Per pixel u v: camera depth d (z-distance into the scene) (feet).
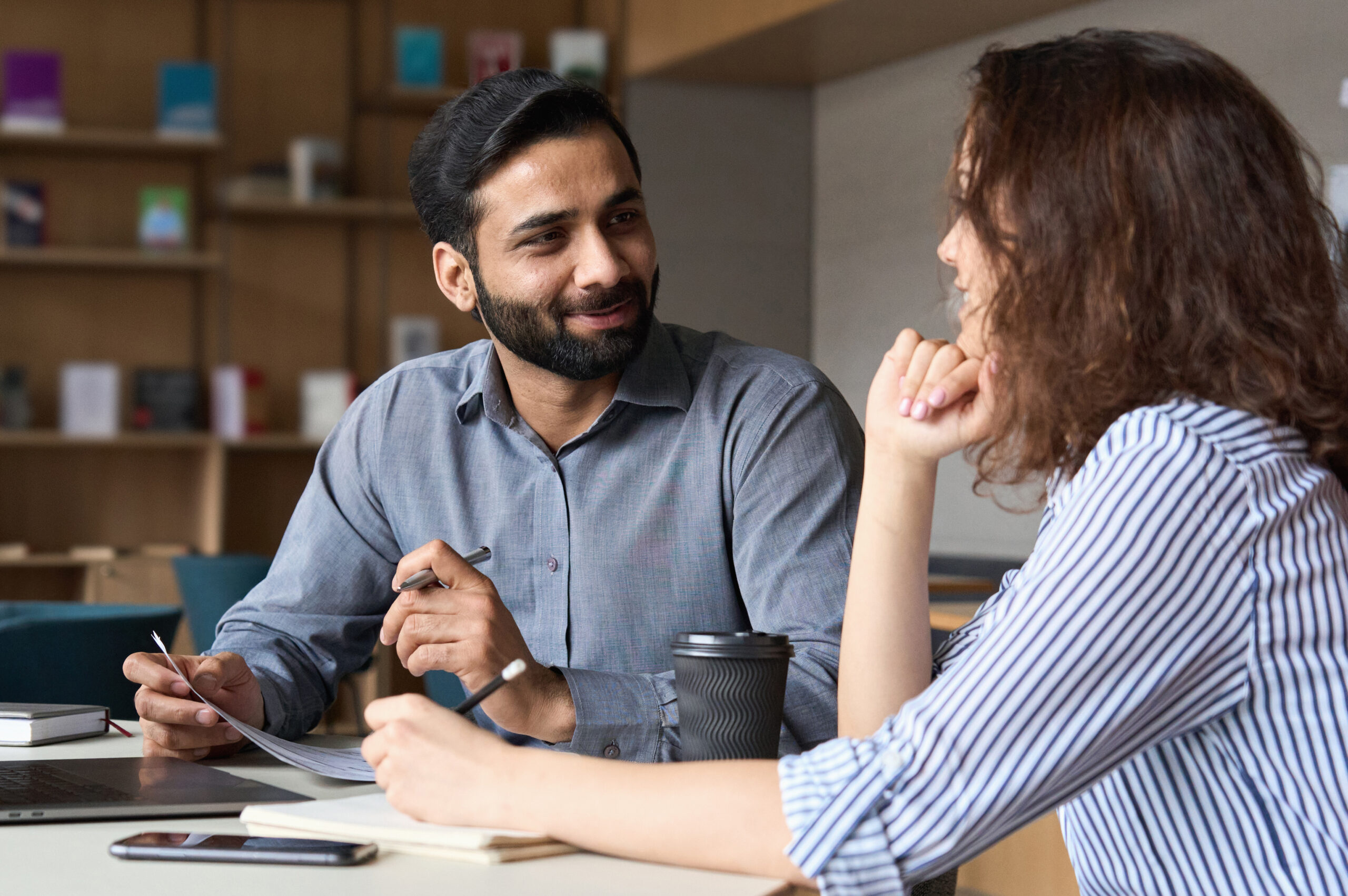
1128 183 2.89
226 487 16.70
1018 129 3.03
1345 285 3.03
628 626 4.95
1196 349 2.87
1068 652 2.63
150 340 17.15
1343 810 2.73
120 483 17.13
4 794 3.51
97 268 16.93
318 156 17.07
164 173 17.12
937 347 3.53
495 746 3.11
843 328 16.92
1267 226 2.90
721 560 4.95
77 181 16.87
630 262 4.70
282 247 17.54
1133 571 2.64
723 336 5.32
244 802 3.50
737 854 2.81
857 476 4.96
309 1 17.44
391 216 17.51
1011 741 2.64
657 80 17.01
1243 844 2.84
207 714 4.21
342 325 17.69
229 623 5.27
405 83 17.11
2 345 16.66
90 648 8.00
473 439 5.21
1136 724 2.66
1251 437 2.82
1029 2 13.37
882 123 16.16
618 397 4.90
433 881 2.76
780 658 3.45
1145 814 2.97
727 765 2.94
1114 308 2.89
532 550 5.05
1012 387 3.04
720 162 17.20
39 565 16.38
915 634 3.59
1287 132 3.01
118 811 3.37
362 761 4.11
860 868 2.69
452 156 4.74
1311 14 11.18
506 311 4.69
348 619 5.29
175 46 17.06
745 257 17.25
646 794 2.93
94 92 16.83
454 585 3.99
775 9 14.23
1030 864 9.36
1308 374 2.88
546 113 4.56
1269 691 2.72
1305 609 2.72
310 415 17.16
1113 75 2.97
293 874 2.81
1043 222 2.96
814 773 2.82
